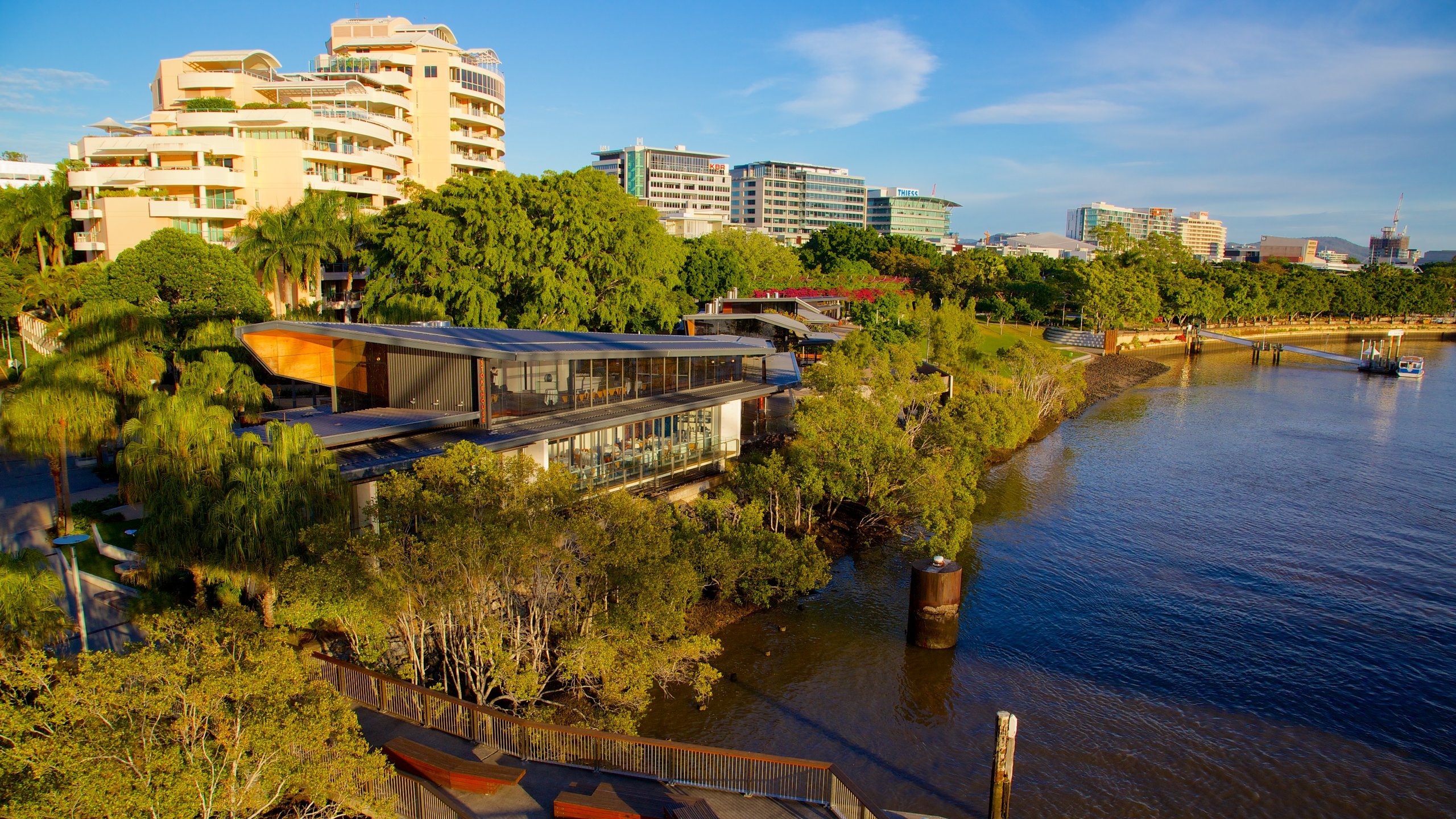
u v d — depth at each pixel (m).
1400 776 24.75
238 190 82.12
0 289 65.00
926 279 148.50
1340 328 195.88
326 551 21.89
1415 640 33.19
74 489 37.09
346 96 98.12
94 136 84.44
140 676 13.58
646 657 22.69
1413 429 75.75
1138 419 80.38
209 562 23.16
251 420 33.69
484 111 118.31
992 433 56.09
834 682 29.05
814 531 42.25
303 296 72.94
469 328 42.19
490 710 19.84
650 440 39.31
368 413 33.28
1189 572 39.94
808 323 83.94
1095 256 184.75
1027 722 27.00
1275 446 68.06
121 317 33.19
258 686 13.95
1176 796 23.66
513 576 23.03
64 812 11.48
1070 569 40.03
